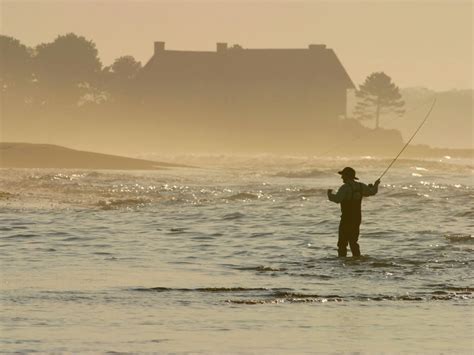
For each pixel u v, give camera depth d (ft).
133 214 255.09
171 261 164.14
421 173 613.52
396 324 107.96
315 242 195.72
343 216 171.63
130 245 187.01
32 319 108.58
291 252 179.01
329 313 114.62
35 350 92.73
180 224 230.48
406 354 92.84
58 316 110.63
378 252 179.32
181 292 129.59
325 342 98.12
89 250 177.88
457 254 175.22
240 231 215.31
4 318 108.99
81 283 136.46
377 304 121.19
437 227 225.97
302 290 132.57
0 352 91.71
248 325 106.93
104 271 149.69
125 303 120.26
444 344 97.66
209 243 192.75
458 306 120.06
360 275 148.05
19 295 124.98
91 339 98.22
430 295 128.06
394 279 144.05
